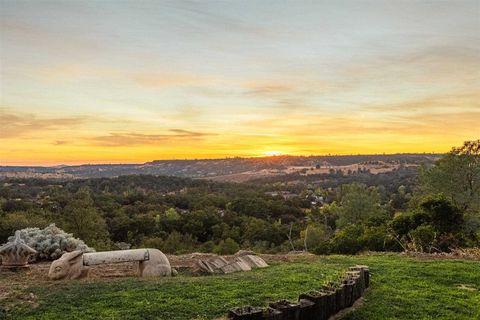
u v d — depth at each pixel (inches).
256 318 204.4
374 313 274.2
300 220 2696.9
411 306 292.0
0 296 274.5
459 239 721.6
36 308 251.6
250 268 414.9
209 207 2743.6
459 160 1101.7
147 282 322.0
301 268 404.8
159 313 243.6
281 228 2214.6
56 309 249.9
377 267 429.4
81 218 1416.1
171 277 357.7
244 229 2271.2
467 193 1083.3
